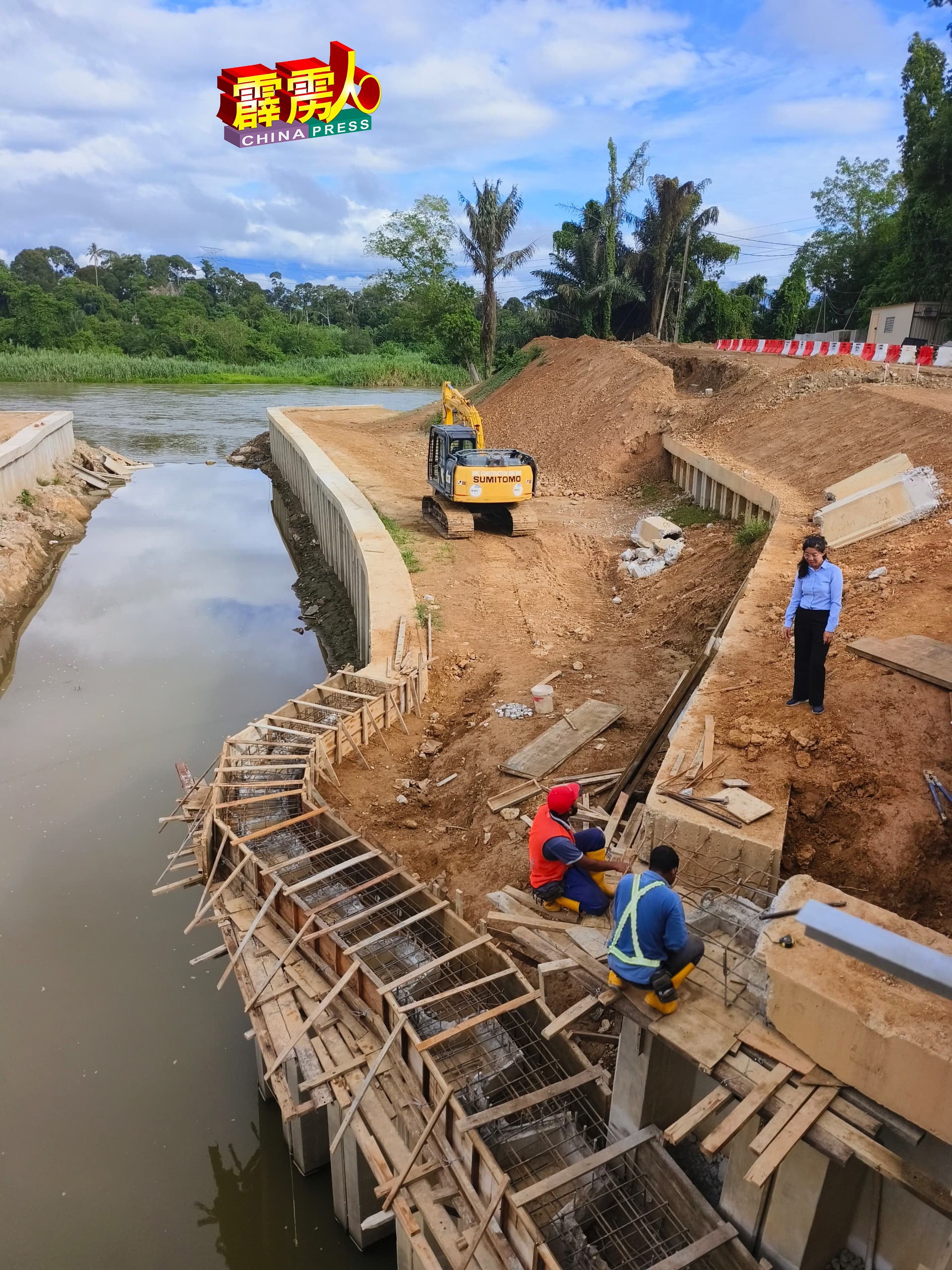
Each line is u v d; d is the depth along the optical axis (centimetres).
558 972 624
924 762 808
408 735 1348
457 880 1000
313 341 10606
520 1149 638
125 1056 938
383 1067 730
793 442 2172
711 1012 539
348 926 835
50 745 1586
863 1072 461
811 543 850
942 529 1327
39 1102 882
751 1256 538
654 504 2555
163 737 1616
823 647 859
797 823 789
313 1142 800
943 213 3759
